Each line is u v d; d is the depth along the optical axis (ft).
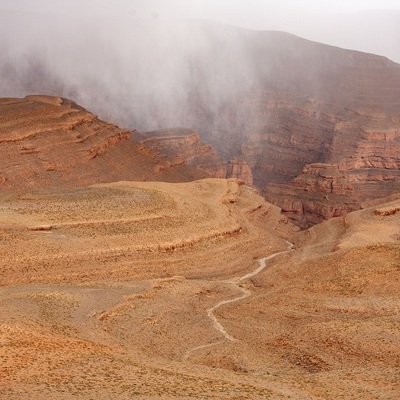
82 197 424.05
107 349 206.18
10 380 166.20
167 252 373.81
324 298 293.02
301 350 230.89
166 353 238.89
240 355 230.68
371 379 193.16
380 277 305.32
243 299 312.91
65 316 242.37
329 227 467.93
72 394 158.51
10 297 257.96
